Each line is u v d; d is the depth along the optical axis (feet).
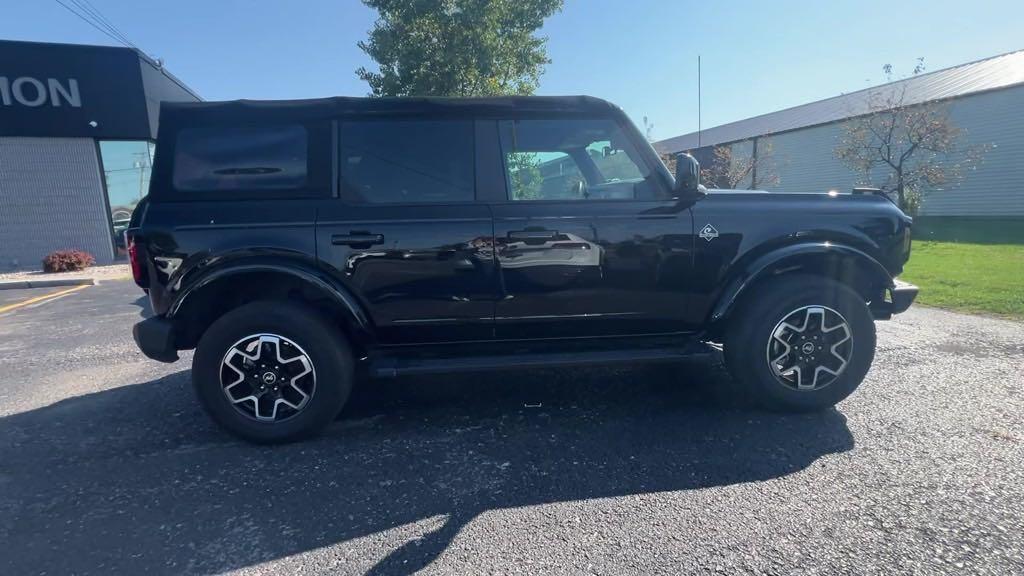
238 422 10.64
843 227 11.55
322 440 11.01
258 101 10.91
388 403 12.94
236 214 10.46
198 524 8.16
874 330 11.48
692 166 10.86
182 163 10.64
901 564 6.88
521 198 11.30
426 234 10.68
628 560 7.09
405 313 10.91
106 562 7.31
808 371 11.48
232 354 10.50
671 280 11.32
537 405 12.61
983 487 8.59
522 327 11.32
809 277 11.46
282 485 9.27
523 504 8.50
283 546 7.59
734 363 11.62
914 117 56.08
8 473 9.89
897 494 8.47
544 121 11.44
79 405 13.35
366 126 11.04
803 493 8.58
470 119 11.25
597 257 11.05
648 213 11.15
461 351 11.55
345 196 10.83
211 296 10.89
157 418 12.40
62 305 28.94
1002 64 67.46
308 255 10.44
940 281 26.30
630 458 9.92
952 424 10.91
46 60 42.96
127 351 18.62
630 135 11.51
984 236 44.86
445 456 10.20
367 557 7.30
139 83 45.98
